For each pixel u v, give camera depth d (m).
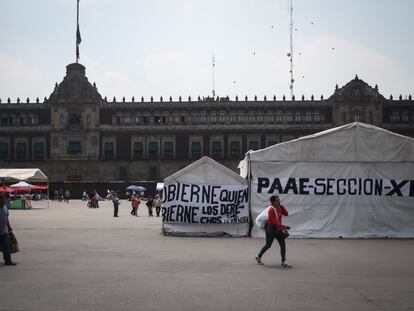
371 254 21.12
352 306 12.30
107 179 110.62
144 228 34.06
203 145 110.69
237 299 12.95
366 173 27.83
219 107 110.69
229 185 28.30
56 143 110.88
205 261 19.08
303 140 28.02
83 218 44.81
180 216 28.39
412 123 107.00
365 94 107.50
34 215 49.06
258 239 26.92
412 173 27.78
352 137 27.98
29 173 63.34
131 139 111.19
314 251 22.06
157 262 18.80
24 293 13.55
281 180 27.97
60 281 15.17
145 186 106.81
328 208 27.77
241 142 110.12
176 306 12.23
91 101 110.88
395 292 13.84
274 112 109.88
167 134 111.12
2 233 17.77
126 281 15.19
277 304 12.47
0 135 111.75
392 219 27.64
